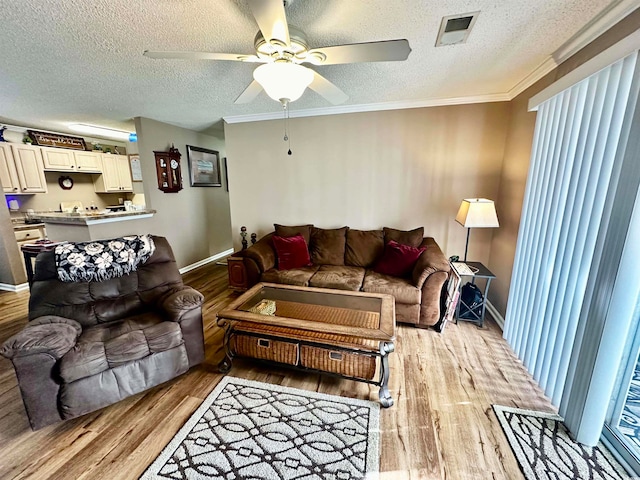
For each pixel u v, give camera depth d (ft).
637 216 4.13
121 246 7.45
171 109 10.91
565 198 5.82
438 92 9.43
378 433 5.18
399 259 9.69
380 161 11.27
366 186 11.62
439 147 10.55
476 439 5.04
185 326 6.53
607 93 4.72
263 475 4.43
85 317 6.57
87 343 5.51
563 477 4.36
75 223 10.03
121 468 4.56
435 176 10.78
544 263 6.39
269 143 12.47
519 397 6.05
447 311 8.59
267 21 3.86
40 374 4.96
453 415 5.58
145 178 12.53
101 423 5.43
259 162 12.77
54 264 6.75
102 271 7.02
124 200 18.90
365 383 6.54
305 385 6.50
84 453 4.82
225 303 11.03
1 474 4.49
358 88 8.95
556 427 5.28
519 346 7.39
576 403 5.00
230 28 5.38
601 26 5.14
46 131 14.55
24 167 13.50
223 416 5.57
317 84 6.15
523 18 5.15
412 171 10.98
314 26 5.41
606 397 4.64
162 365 6.11
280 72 4.83
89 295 6.82
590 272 4.90
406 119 10.68
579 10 4.88
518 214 8.37
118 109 10.82
